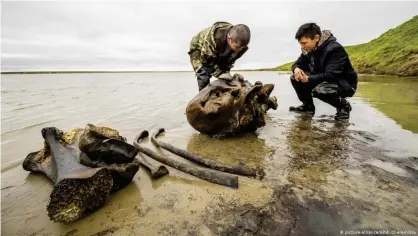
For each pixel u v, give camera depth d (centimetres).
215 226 180
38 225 188
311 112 579
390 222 178
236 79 397
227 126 371
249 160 294
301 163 282
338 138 368
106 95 1055
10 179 262
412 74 1975
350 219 182
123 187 239
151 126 478
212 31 365
